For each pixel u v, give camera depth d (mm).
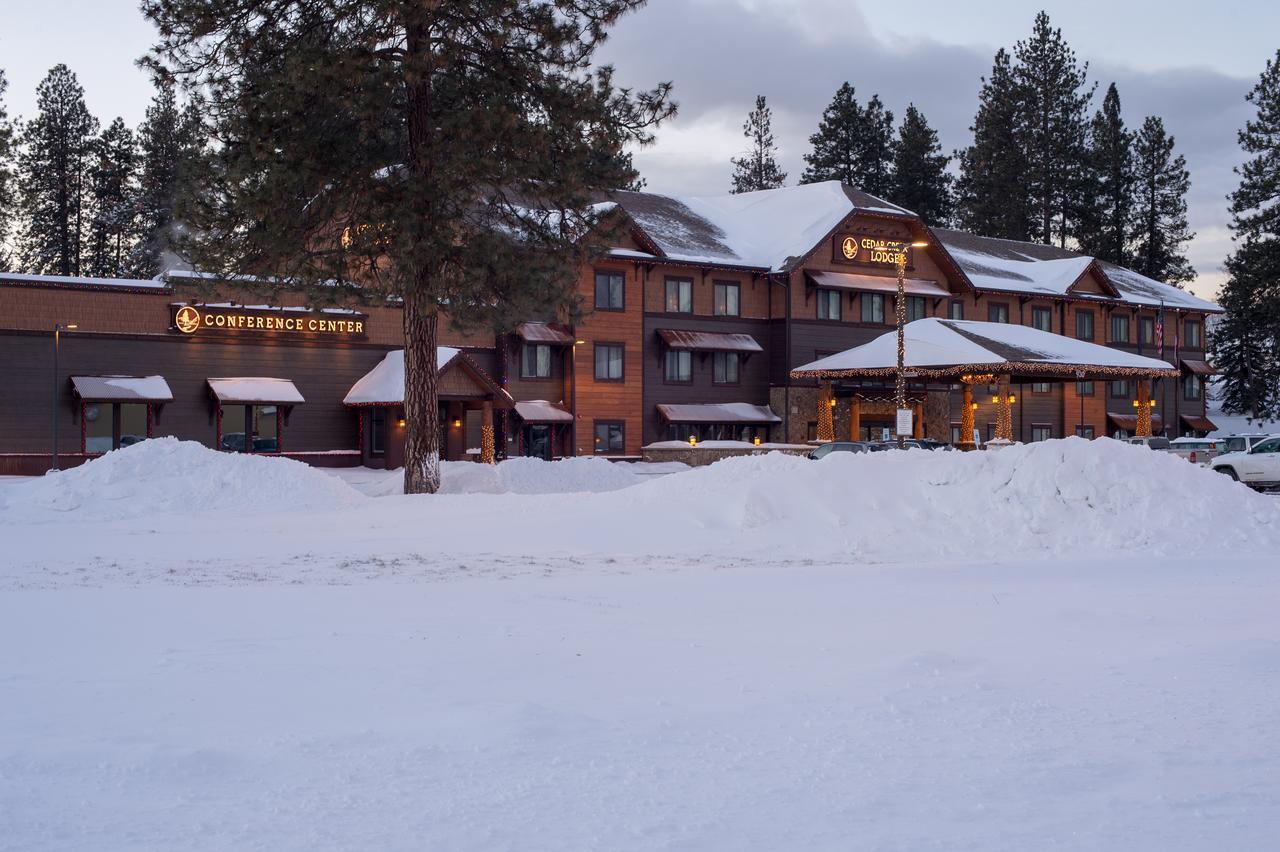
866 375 60031
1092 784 6695
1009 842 5668
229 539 22906
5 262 88812
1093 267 83750
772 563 19922
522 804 6258
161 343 51094
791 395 68875
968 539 22266
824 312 70812
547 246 37562
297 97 31688
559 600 14562
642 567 19141
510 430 61250
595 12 34562
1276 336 100500
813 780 6746
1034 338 59188
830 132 116938
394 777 6750
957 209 118000
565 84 34781
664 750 7402
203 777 6727
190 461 31125
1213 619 13102
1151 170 112500
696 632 12070
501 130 32906
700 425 67625
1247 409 106062
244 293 37281
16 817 5969
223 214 33469
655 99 35688
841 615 13336
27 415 48062
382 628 12195
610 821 5969
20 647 10875
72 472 30594
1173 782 6727
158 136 88062
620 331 64812
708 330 68062
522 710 8141
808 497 23906
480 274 34094
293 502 29891
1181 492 23000
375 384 54875
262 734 7691
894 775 6855
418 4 31562
